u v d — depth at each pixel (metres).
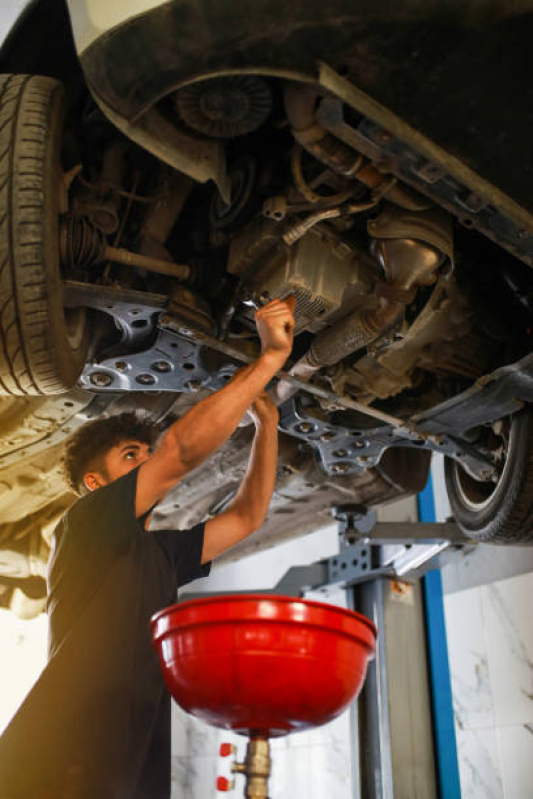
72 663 1.35
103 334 2.51
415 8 1.60
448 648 5.02
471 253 2.53
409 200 2.07
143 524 1.51
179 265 2.32
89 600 1.43
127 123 1.81
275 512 4.22
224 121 1.88
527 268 2.46
